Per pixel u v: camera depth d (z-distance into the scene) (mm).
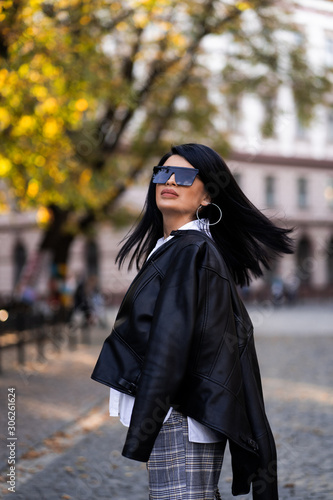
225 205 2357
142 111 16500
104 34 12078
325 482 4391
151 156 16391
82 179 13195
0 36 8953
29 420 6840
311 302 40500
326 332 18766
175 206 2266
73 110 10344
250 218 2365
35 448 5582
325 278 42312
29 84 9484
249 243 2441
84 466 4977
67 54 10328
